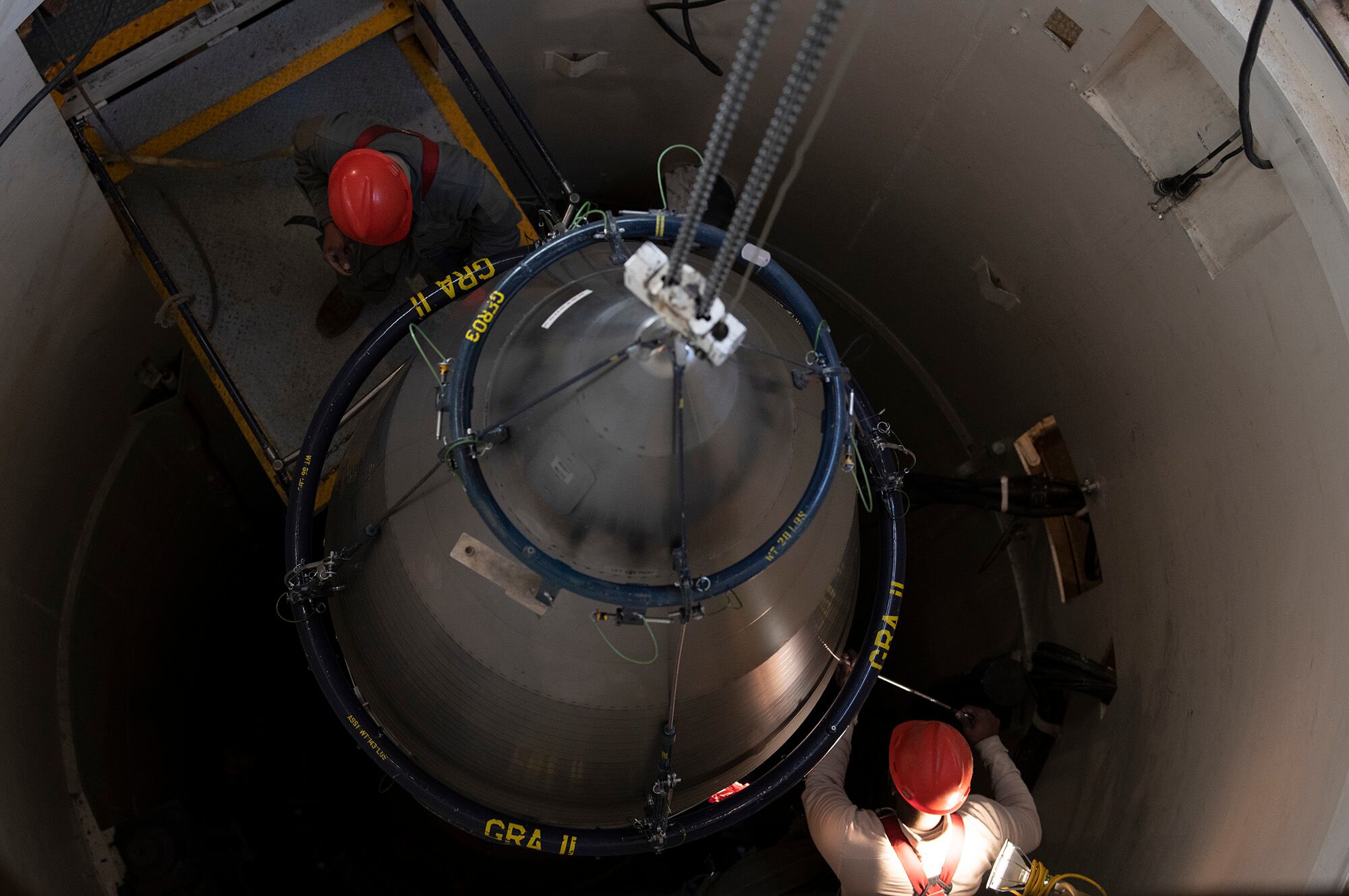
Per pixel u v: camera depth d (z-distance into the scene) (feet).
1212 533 17.04
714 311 9.52
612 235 13.28
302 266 19.30
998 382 24.64
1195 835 15.48
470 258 18.35
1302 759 13.25
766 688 14.46
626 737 13.85
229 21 19.60
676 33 20.89
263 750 27.86
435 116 20.38
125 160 18.86
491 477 12.25
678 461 11.60
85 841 20.15
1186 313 16.92
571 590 11.98
